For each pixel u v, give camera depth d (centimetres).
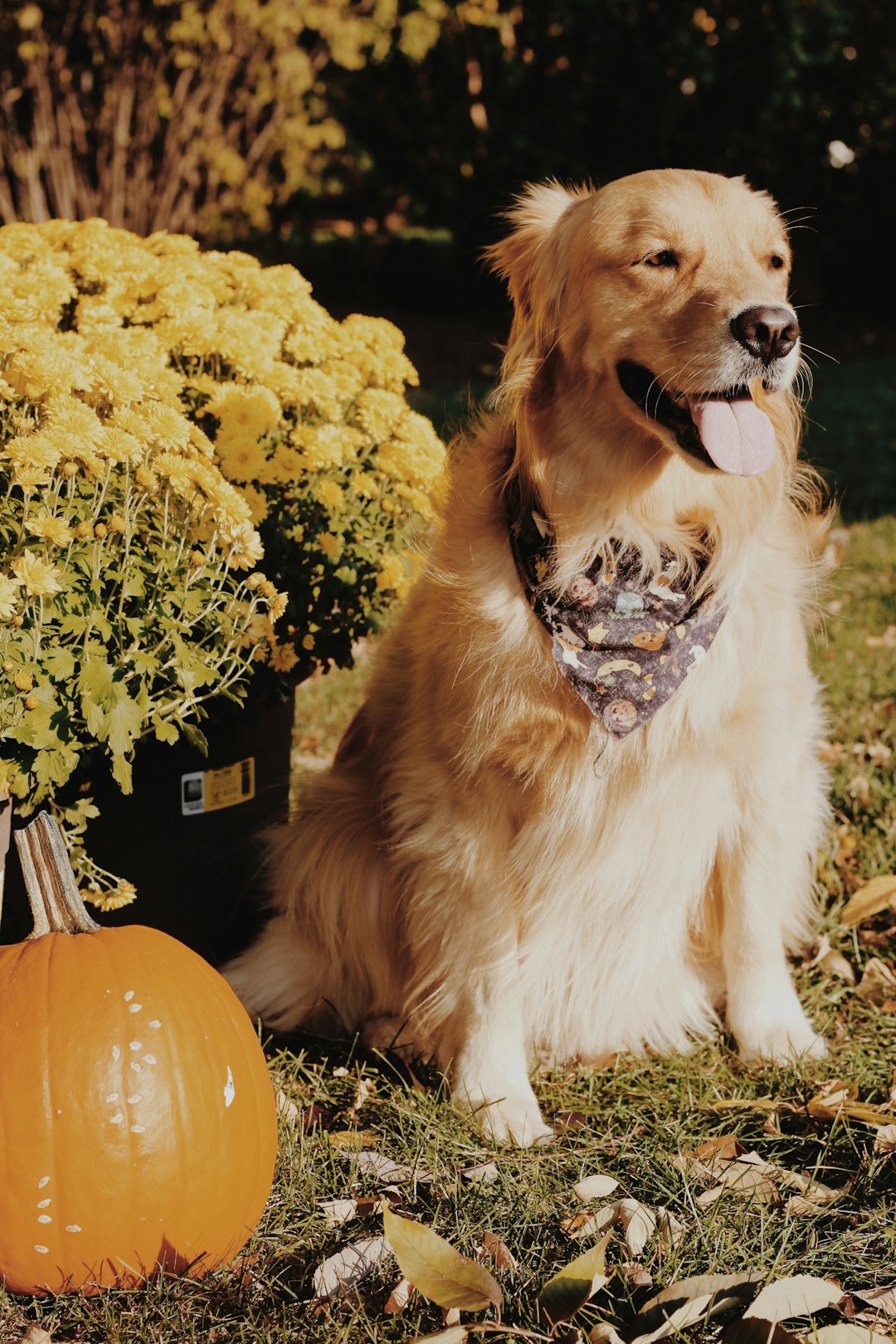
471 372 1320
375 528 321
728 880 284
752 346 239
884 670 496
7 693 217
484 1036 272
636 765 261
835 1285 192
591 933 282
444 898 274
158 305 303
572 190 286
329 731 479
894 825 367
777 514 275
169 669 244
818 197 1544
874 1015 293
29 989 207
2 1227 199
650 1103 266
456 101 1491
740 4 1331
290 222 1592
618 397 258
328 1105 266
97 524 237
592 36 1381
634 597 257
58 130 1110
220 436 285
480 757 262
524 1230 218
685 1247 209
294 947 311
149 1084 203
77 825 259
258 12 1060
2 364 235
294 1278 211
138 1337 195
